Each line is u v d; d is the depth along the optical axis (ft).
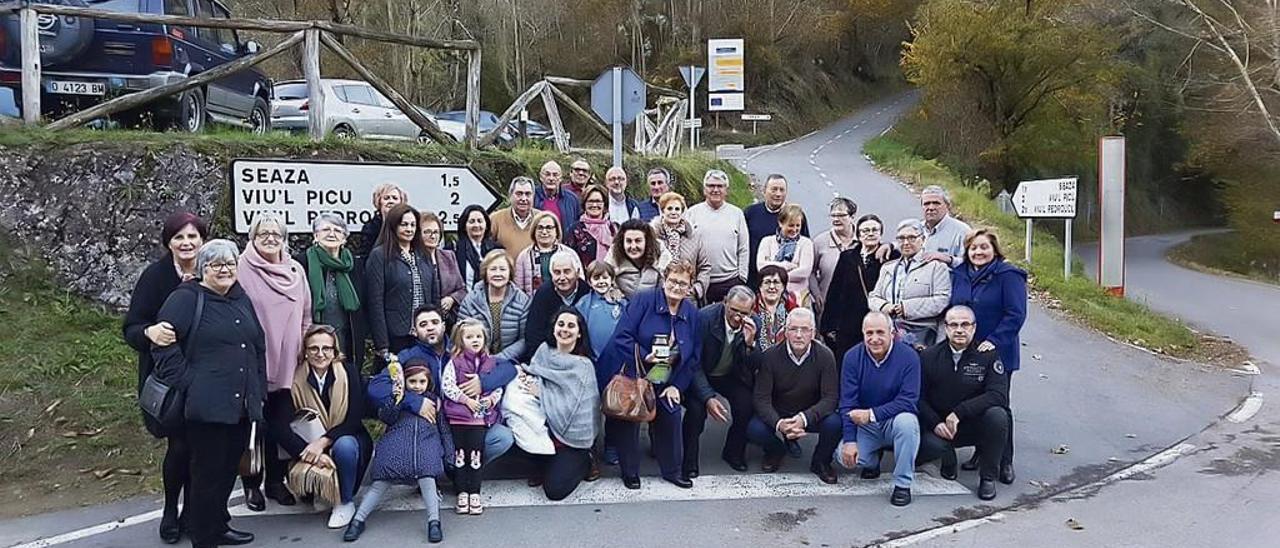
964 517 18.04
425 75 105.60
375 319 19.94
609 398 18.74
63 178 25.75
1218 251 125.80
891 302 21.53
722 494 19.12
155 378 15.19
